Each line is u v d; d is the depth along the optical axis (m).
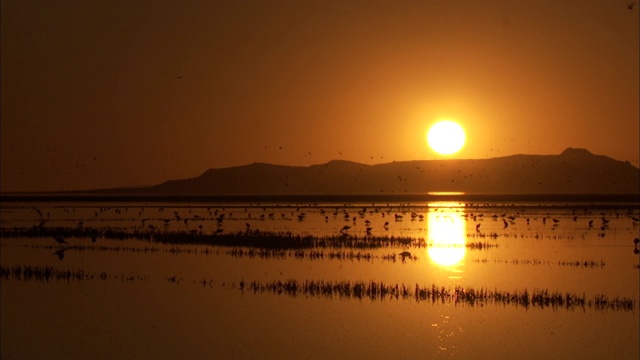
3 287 39.97
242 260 49.91
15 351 28.50
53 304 35.75
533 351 27.83
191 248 56.78
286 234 69.31
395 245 60.03
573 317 32.94
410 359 26.97
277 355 27.55
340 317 32.97
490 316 33.12
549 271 45.38
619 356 27.28
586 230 78.31
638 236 70.50
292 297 37.09
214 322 32.25
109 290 38.97
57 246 57.53
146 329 31.33
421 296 37.03
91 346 28.97
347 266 47.09
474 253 54.97
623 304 35.19
